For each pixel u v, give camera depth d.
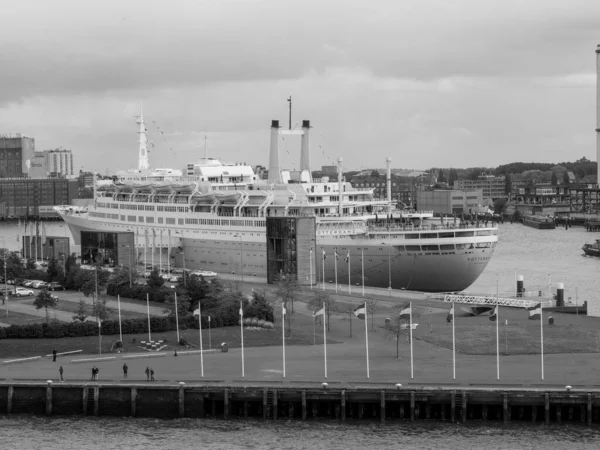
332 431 167.88
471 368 189.62
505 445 160.12
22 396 180.88
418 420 172.50
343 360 198.25
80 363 198.12
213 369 190.50
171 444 163.00
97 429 171.38
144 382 179.50
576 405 168.88
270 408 174.75
